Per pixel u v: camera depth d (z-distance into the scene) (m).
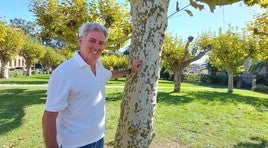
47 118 2.97
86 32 3.14
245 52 25.34
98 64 3.33
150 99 3.97
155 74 3.97
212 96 19.55
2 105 14.57
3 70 39.34
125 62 45.88
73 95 3.05
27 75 51.97
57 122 3.15
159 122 10.71
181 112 12.90
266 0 5.47
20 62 70.56
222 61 25.66
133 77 3.96
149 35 3.92
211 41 26.25
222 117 12.20
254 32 15.34
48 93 3.04
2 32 22.77
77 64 3.07
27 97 17.81
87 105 3.10
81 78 3.05
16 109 13.32
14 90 22.05
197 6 4.27
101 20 19.72
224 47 25.20
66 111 3.10
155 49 3.94
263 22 14.67
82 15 18.88
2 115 11.86
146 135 3.99
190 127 10.00
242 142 8.41
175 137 8.67
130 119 3.98
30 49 50.09
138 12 3.97
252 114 13.41
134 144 3.97
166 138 8.56
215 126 10.35
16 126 9.88
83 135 3.11
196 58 22.45
